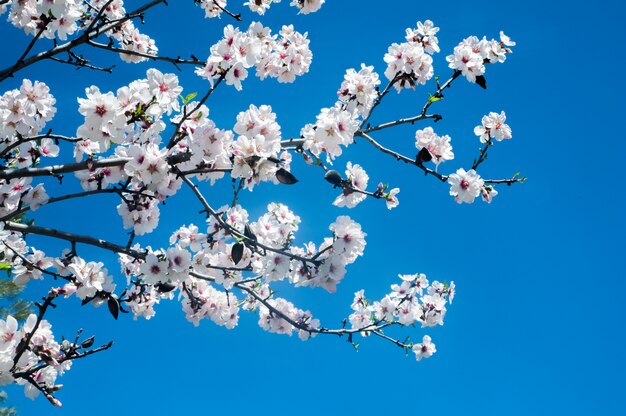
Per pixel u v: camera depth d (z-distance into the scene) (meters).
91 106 3.29
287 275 3.96
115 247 4.02
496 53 4.61
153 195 4.19
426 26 4.66
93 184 4.18
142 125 3.52
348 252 3.64
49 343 3.39
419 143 4.50
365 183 4.18
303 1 5.13
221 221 3.74
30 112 3.76
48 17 3.88
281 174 3.35
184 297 5.45
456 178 4.56
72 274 3.92
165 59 4.36
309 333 5.54
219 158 3.67
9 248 4.12
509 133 4.70
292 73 5.06
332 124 3.67
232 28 3.68
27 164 4.31
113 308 3.85
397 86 4.54
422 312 5.90
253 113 3.41
